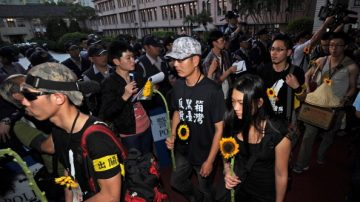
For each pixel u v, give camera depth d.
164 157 3.64
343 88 2.93
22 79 1.67
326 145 3.33
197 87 2.15
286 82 2.52
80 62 5.34
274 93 2.40
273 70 2.73
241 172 1.67
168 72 4.60
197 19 31.16
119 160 1.25
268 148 1.55
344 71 2.91
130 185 1.48
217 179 3.25
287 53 2.58
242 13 23.47
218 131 2.12
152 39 3.93
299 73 2.60
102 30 64.69
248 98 1.52
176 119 2.47
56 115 1.20
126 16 51.72
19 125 1.86
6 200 2.29
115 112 2.51
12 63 5.04
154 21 43.94
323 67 3.16
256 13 24.03
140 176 1.51
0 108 2.27
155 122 3.47
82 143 1.18
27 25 60.69
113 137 1.24
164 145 3.59
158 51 4.00
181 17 37.25
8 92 1.67
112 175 1.18
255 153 1.61
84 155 1.20
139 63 3.98
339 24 4.01
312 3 21.16
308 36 5.34
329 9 4.20
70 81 1.18
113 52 2.52
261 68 2.89
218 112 2.09
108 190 1.20
